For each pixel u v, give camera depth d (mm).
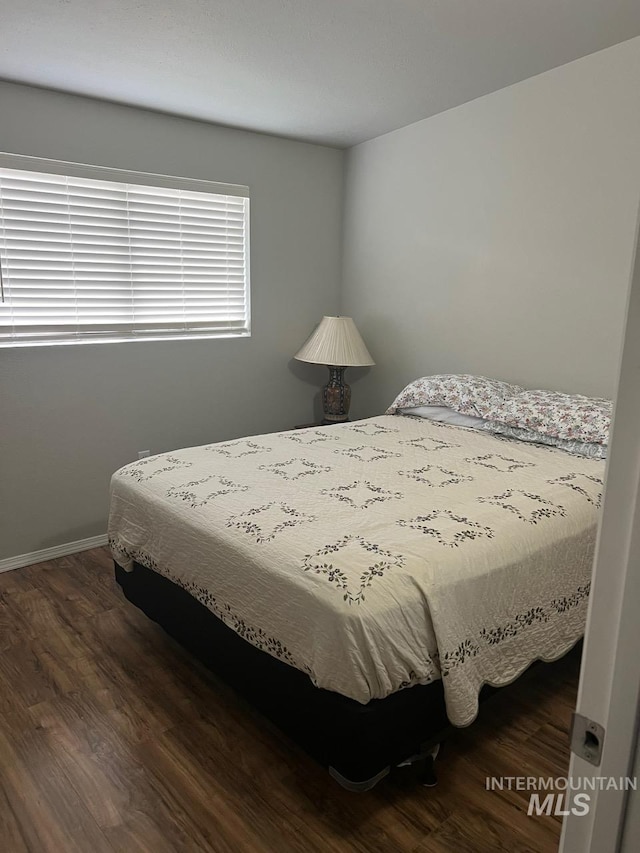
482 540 1745
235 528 1864
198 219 3451
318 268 4023
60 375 3061
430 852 1474
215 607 1891
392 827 1545
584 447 2561
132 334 3328
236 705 2031
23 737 1867
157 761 1775
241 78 2738
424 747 1634
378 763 1529
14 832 1540
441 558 1636
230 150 3473
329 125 3455
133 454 3385
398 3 2125
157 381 3406
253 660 1802
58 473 3129
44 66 2559
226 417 3748
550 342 3025
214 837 1521
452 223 3391
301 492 2146
